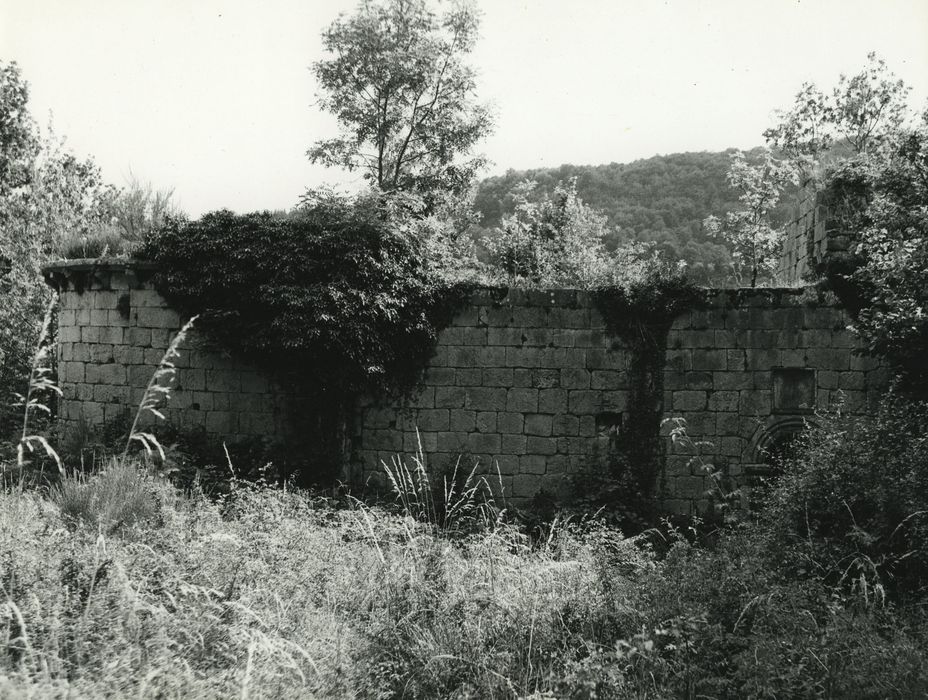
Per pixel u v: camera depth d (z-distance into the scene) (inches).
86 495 306.0
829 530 351.3
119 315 601.6
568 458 563.5
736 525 468.8
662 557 456.8
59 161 1093.8
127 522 288.2
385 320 548.1
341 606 233.8
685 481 552.7
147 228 625.3
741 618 239.8
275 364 565.6
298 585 232.8
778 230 1090.7
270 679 170.6
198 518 285.4
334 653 197.8
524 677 210.1
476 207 1633.9
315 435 560.4
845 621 241.6
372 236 543.2
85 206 1126.4
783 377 551.2
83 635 164.7
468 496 551.8
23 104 965.2
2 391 717.3
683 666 214.8
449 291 567.8
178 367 588.7
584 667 201.9
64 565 199.8
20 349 751.7
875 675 216.1
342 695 183.5
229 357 576.7
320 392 557.3
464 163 1063.0
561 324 565.9
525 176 1711.4
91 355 610.2
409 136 1047.0
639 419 558.3
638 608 244.5
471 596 236.4
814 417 539.5
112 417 601.3
